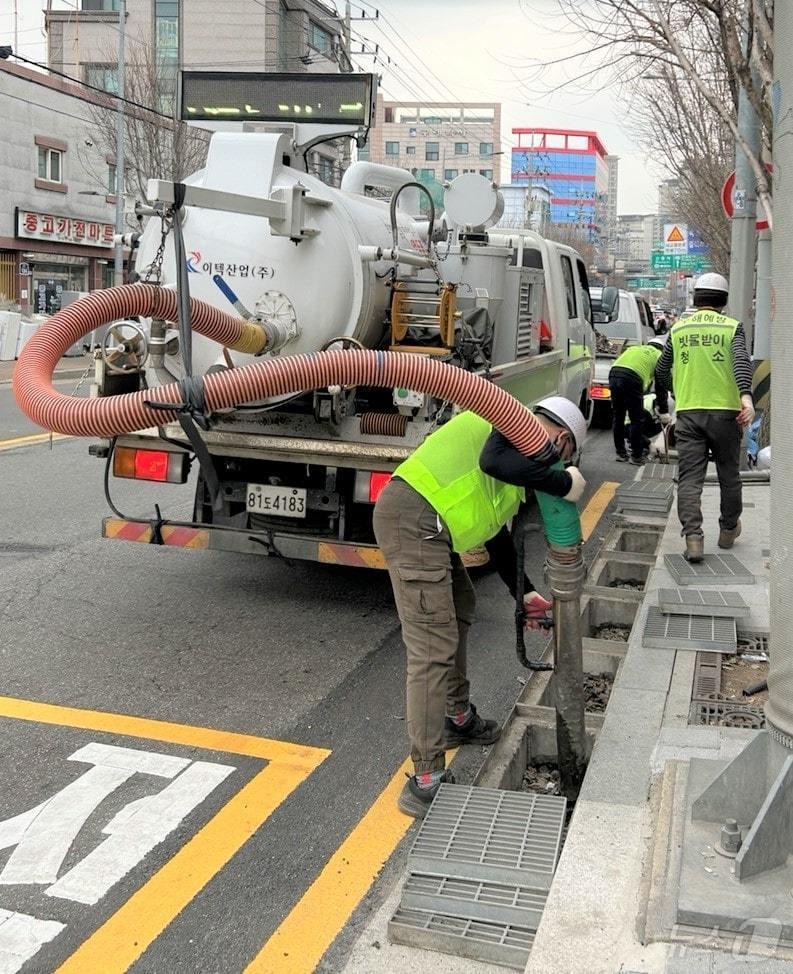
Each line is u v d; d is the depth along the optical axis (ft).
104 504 30.73
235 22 161.07
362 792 13.87
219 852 12.27
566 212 356.18
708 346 21.91
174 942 10.59
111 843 12.37
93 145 107.45
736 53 22.68
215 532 19.92
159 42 161.99
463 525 12.78
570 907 9.80
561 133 368.68
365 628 20.49
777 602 10.33
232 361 19.35
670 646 17.51
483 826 11.77
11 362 79.25
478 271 24.70
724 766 11.84
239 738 15.39
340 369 12.03
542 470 12.13
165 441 20.63
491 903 10.46
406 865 11.72
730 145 55.62
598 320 45.80
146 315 15.10
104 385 20.26
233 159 18.99
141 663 18.25
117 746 14.96
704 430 22.15
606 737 13.78
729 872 9.74
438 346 20.79
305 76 21.91
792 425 10.16
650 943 9.16
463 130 338.54
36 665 17.98
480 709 16.96
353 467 19.52
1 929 10.69
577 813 11.60
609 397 47.75
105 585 22.79
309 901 11.34
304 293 19.10
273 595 22.39
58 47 162.30
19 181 97.76
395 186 25.46
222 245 19.25
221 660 18.54
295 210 18.40
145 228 19.90
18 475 34.83
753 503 29.01
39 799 13.35
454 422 13.42
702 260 161.17
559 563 12.73
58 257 104.53
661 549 23.79
